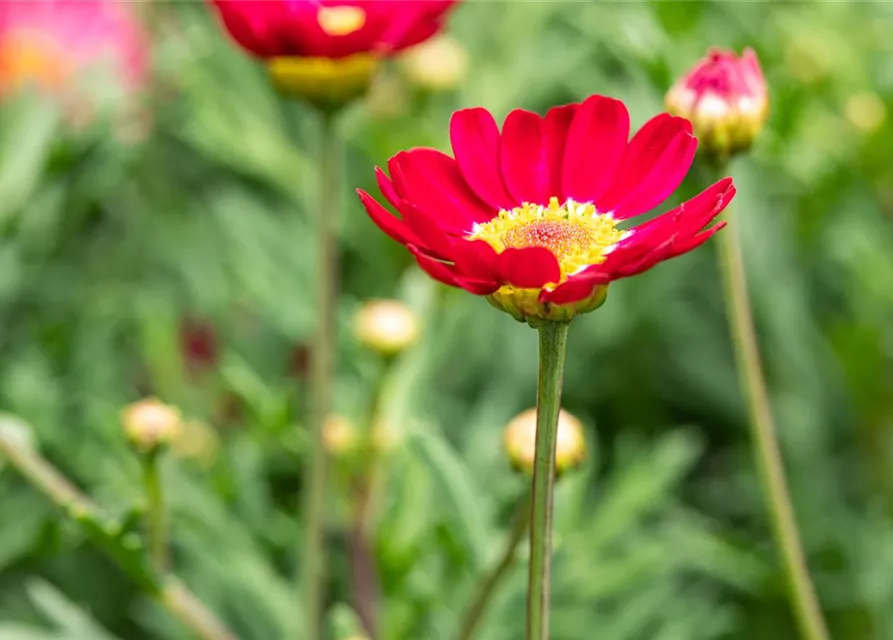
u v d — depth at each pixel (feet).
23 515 1.77
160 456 1.46
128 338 2.19
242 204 2.04
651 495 1.71
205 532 1.71
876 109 1.81
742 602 1.93
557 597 1.67
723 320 2.15
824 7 1.92
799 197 1.91
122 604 1.89
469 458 1.84
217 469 1.73
